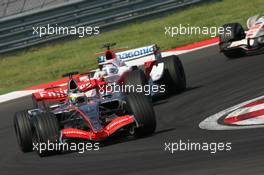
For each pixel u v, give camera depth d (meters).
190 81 62.38
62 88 46.62
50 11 116.50
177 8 123.00
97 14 118.25
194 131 39.25
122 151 36.12
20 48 115.50
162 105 52.03
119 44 104.88
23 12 120.56
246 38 66.56
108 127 37.81
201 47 85.44
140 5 120.50
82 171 32.88
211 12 116.25
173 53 85.12
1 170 38.50
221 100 49.44
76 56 103.44
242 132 35.72
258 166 26.03
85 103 41.22
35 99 45.66
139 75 49.28
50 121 38.25
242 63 65.25
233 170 26.30
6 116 65.12
